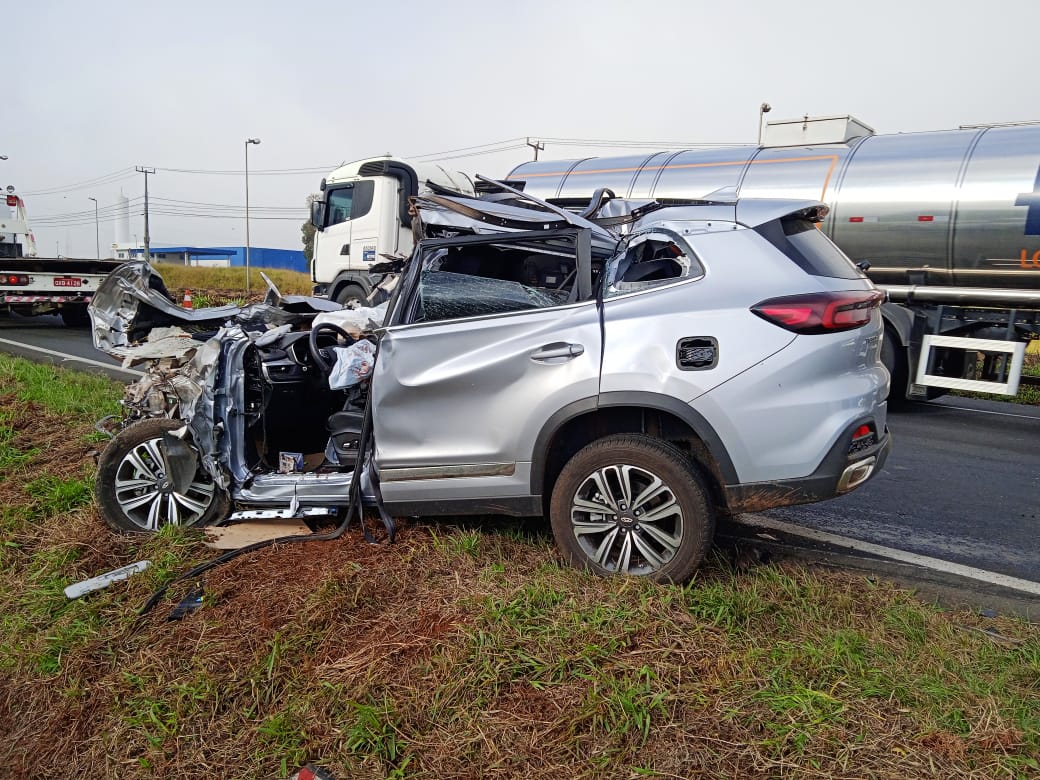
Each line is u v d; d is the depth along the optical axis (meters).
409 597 3.43
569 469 3.59
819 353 3.31
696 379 3.37
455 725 2.62
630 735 2.53
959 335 8.89
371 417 4.01
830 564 4.08
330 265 12.51
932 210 8.77
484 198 4.41
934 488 5.67
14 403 7.12
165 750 2.61
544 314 3.66
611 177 11.22
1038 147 8.37
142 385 4.30
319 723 2.65
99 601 3.50
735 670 2.83
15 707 2.93
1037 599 3.74
